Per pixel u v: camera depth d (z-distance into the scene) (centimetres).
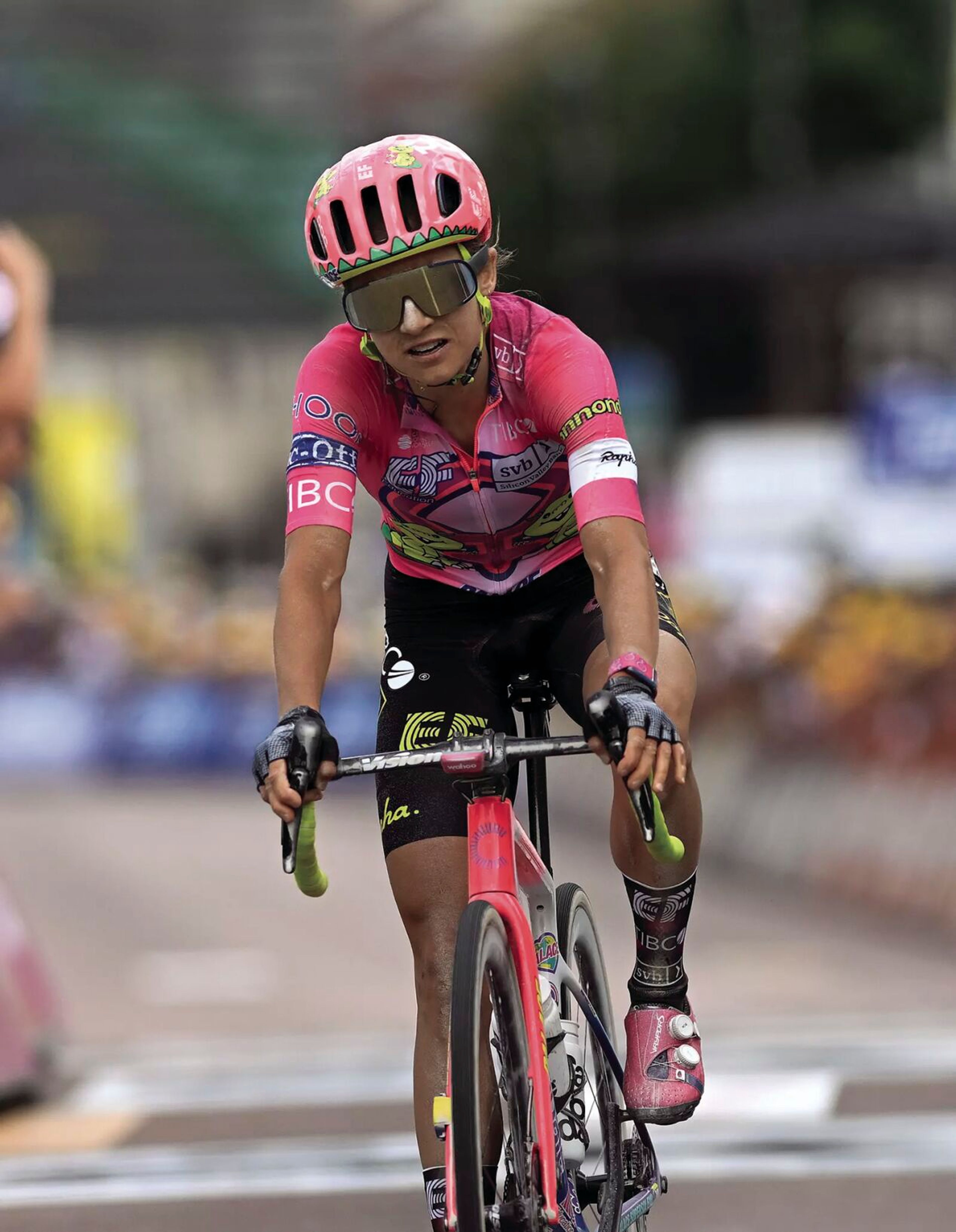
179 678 8200
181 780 8038
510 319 1105
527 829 1174
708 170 12694
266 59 13162
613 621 1026
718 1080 2162
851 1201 1552
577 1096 1109
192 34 13138
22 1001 2228
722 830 4931
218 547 16812
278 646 1058
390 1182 1664
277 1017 2848
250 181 10938
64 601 9025
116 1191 1681
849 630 4928
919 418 5588
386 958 3469
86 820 6362
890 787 4072
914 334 11738
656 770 965
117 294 11319
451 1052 945
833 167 12675
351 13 13338
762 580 6644
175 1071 2409
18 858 5197
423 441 1122
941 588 5553
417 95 14975
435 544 1154
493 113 13400
